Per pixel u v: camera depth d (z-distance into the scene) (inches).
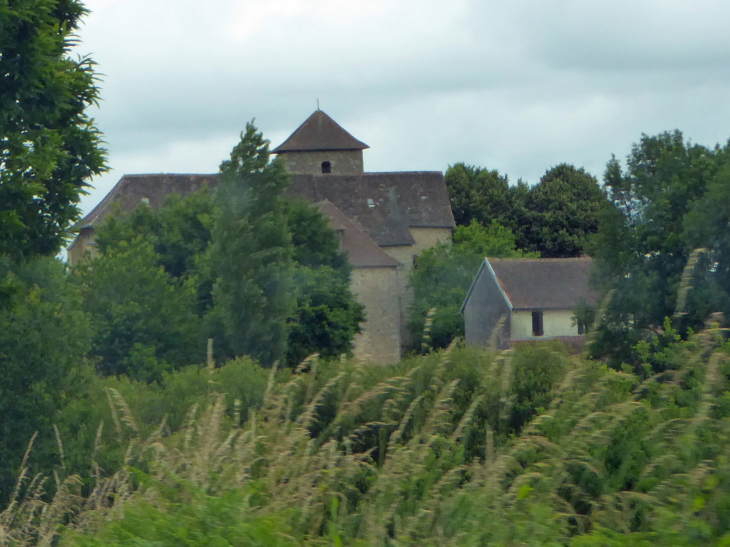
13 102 2047.2
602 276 5930.1
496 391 714.8
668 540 450.0
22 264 2364.7
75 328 2709.2
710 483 471.5
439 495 526.6
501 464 529.0
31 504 666.2
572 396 601.0
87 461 1601.9
